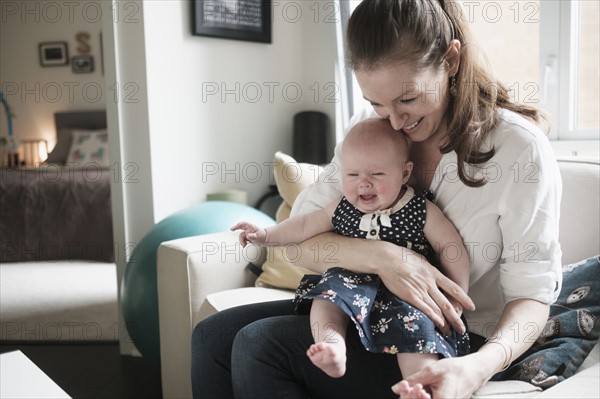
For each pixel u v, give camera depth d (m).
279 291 2.12
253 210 2.57
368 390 1.27
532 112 1.39
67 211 4.49
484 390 1.18
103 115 6.37
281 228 1.48
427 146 1.38
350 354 1.27
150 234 2.41
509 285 1.27
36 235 4.49
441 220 1.31
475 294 1.38
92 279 3.98
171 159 2.94
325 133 3.44
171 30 2.91
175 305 2.12
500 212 1.26
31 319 3.27
